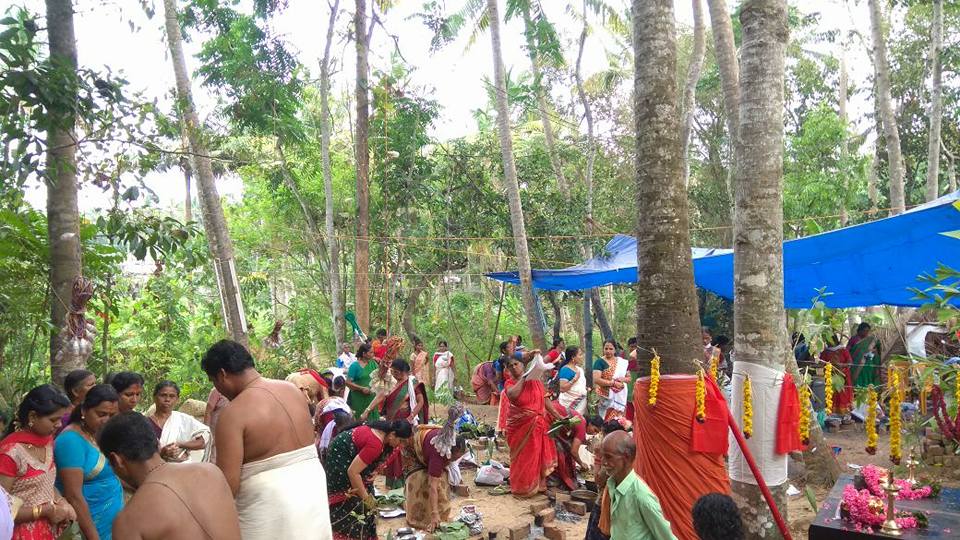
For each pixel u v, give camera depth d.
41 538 4.18
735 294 5.50
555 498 8.11
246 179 21.00
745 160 5.45
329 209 16.56
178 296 14.25
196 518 2.78
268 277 21.84
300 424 3.72
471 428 10.69
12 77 5.17
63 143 6.16
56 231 6.38
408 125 17.97
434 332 20.64
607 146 23.94
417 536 6.69
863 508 4.83
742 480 5.32
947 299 4.64
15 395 7.12
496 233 18.53
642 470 5.30
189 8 16.19
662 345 5.22
